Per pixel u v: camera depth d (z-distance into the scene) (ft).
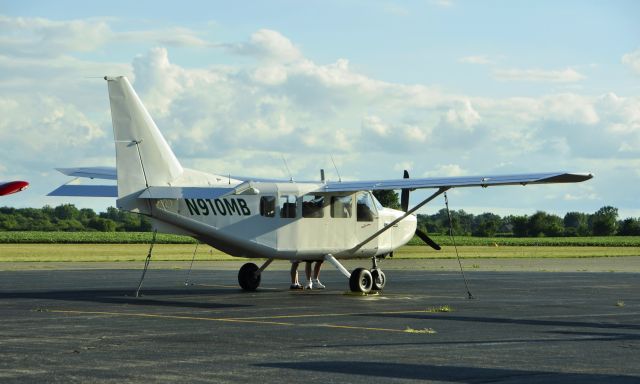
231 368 35.27
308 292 80.89
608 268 143.23
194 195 68.44
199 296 74.43
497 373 34.60
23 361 36.52
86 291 78.64
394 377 33.53
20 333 46.37
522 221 460.55
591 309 65.36
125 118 68.90
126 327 49.80
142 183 69.46
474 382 32.65
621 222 465.47
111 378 32.68
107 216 499.92
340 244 80.79
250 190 71.77
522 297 77.56
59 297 71.46
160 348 41.04
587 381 33.04
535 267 145.28
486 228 460.55
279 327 50.57
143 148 69.62
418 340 44.83
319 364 36.50
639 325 53.72
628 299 75.92
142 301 68.23
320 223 79.36
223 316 57.00
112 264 139.13
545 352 40.70
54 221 449.89
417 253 208.54
